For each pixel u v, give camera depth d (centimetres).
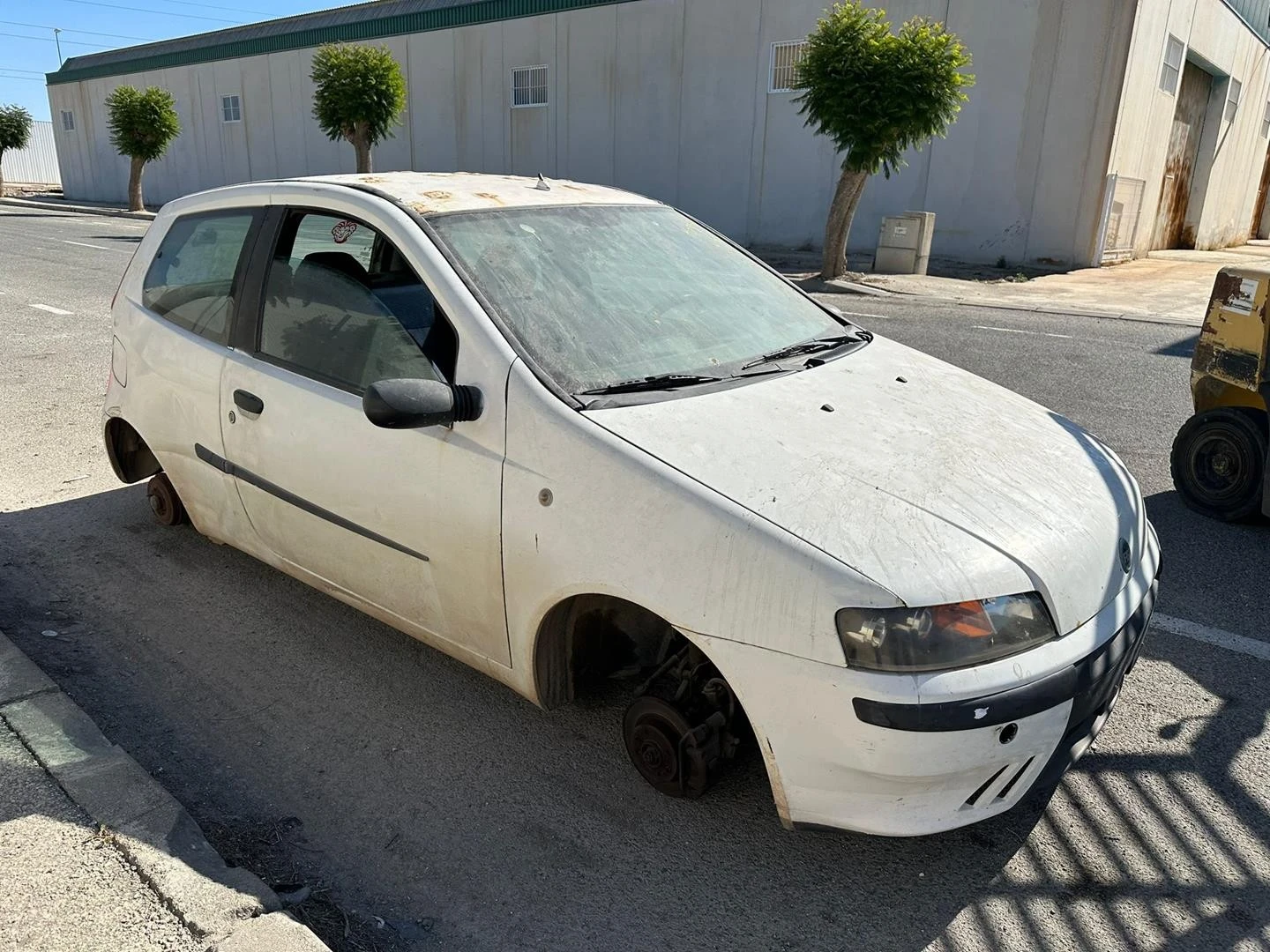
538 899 254
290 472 340
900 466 263
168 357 398
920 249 1850
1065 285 1714
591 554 255
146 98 3238
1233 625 408
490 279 304
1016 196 2028
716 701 277
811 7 2172
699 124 2425
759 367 318
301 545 351
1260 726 333
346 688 353
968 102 2036
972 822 237
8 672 323
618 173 2619
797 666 228
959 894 257
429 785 299
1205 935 243
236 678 359
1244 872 265
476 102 2900
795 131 2262
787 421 279
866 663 221
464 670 366
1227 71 2670
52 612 405
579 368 288
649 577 246
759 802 291
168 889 233
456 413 278
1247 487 508
